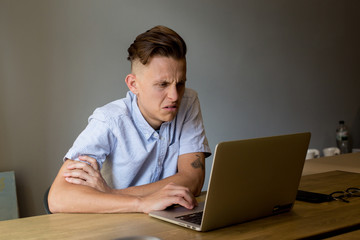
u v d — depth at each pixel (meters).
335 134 4.41
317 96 4.22
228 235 0.93
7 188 2.51
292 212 1.12
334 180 1.59
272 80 3.84
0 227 1.03
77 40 2.79
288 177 1.09
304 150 1.11
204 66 3.39
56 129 2.74
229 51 3.53
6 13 2.55
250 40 3.67
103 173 1.56
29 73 2.64
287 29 3.94
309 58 4.14
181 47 1.25
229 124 3.56
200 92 3.38
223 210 0.97
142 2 3.05
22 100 2.62
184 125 1.60
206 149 1.61
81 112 2.83
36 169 2.68
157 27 1.29
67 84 2.77
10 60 2.57
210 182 0.92
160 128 1.53
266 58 3.79
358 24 4.56
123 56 2.99
